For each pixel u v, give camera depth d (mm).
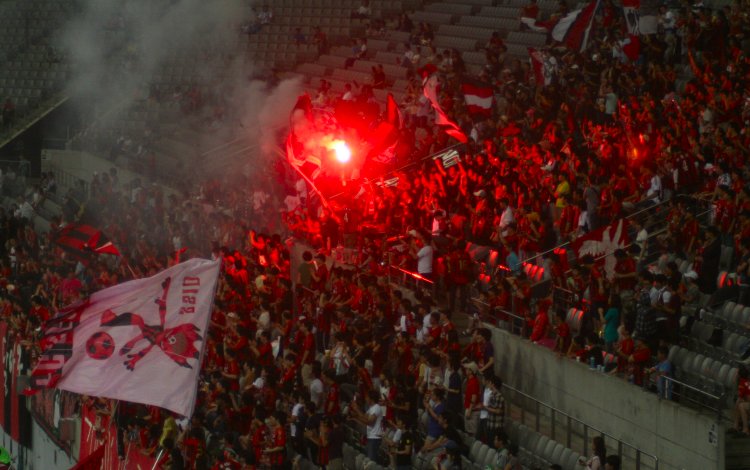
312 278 47094
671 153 42250
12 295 59094
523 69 58125
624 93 50625
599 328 37469
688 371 34062
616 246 39094
